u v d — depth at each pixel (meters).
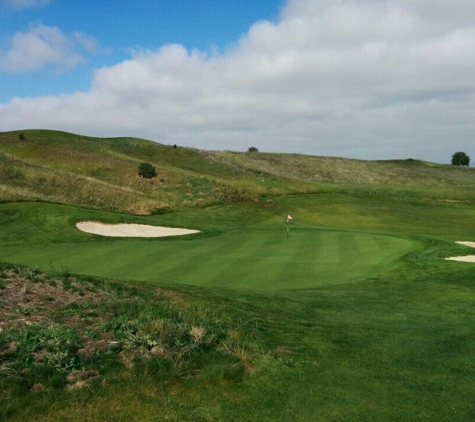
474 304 10.31
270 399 5.10
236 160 68.50
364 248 18.25
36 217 25.86
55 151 57.12
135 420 4.48
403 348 7.04
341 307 9.75
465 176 69.44
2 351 5.49
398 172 70.12
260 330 7.54
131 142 79.06
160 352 5.96
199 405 4.87
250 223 35.81
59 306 7.49
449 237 28.95
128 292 8.92
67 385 5.01
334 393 5.32
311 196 48.88
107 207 36.00
